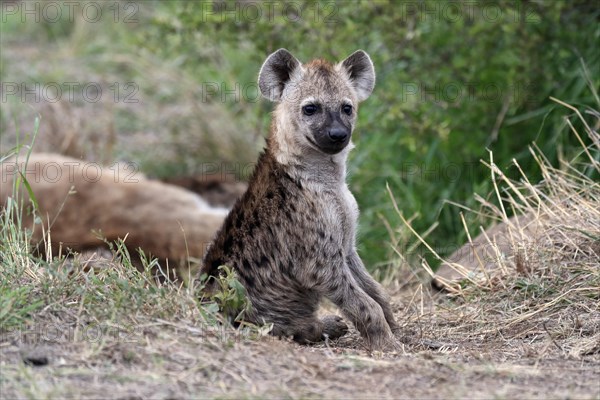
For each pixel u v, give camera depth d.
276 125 9.57
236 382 6.79
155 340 7.37
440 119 13.60
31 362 6.90
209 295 8.46
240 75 17.55
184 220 11.76
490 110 13.48
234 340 7.60
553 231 10.47
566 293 9.43
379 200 14.13
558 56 13.12
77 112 17.86
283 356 7.34
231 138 16.88
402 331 9.30
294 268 8.91
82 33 21.48
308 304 9.12
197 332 7.57
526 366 7.40
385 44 13.45
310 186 9.05
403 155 14.26
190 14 13.95
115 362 7.01
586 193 10.91
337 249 8.95
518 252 10.09
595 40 12.74
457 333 9.27
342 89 9.68
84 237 11.33
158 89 18.55
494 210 10.91
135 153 16.78
